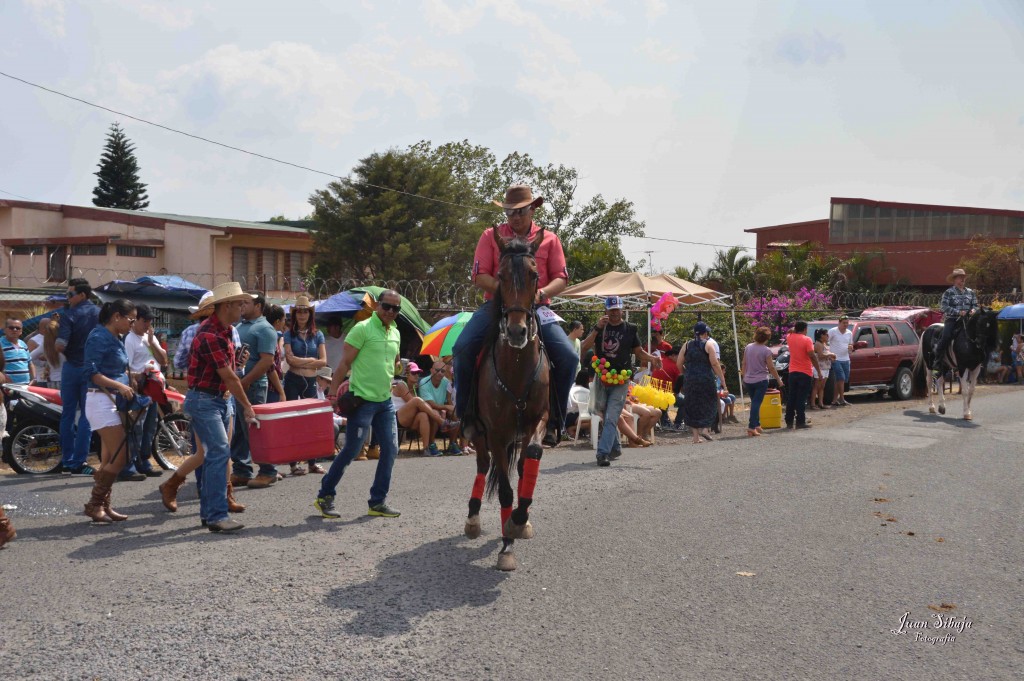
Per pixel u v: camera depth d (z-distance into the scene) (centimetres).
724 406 1655
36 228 3609
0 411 911
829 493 845
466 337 648
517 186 664
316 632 456
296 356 1042
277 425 770
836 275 4778
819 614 497
